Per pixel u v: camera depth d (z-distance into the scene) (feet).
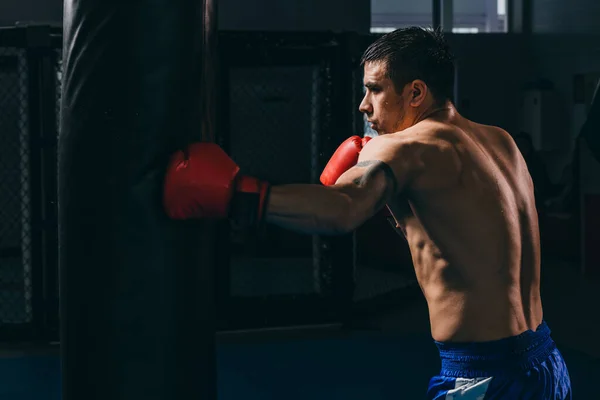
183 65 4.59
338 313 15.10
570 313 16.79
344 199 4.03
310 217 3.99
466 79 28.48
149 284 4.50
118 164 4.44
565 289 19.61
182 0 4.55
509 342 4.60
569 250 23.84
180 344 4.66
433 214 4.56
